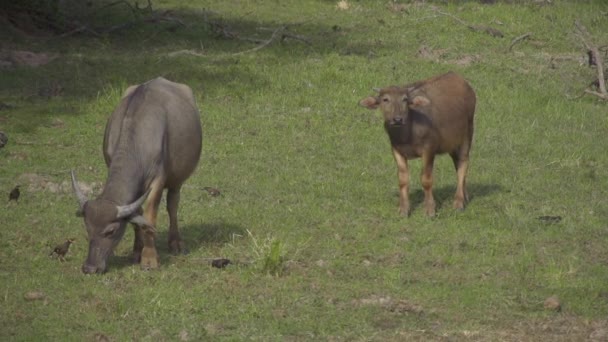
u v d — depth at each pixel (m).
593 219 47.59
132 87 42.44
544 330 35.47
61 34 80.19
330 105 66.44
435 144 47.28
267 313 35.91
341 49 79.69
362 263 41.50
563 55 81.00
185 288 37.88
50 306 36.00
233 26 86.62
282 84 69.88
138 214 37.47
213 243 43.28
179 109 40.59
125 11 88.12
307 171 54.31
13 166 53.03
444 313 36.62
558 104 68.19
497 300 37.81
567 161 57.12
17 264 40.25
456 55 78.94
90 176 52.28
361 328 35.09
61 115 62.09
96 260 37.56
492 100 68.38
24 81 67.88
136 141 38.41
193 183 51.56
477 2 95.69
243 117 63.62
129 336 33.91
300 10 93.44
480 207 49.56
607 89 72.62
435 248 43.25
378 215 47.88
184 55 75.38
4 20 78.94
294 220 46.53
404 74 73.06
